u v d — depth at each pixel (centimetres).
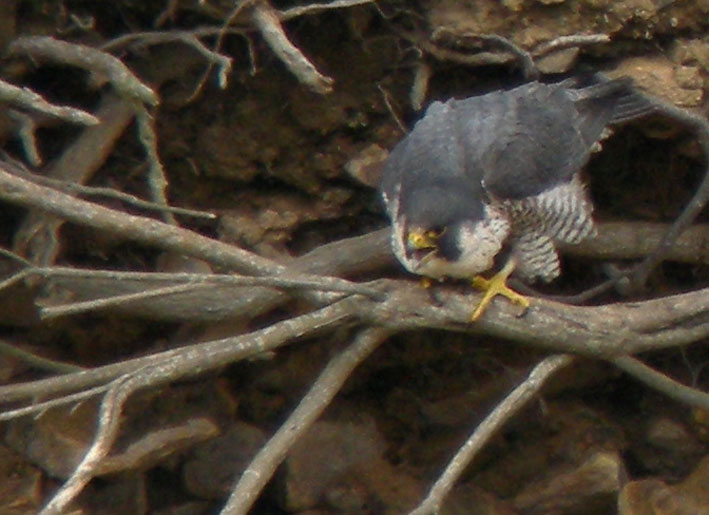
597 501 1289
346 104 1214
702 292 1054
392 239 1043
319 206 1248
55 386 981
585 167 1231
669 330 1045
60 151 1179
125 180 1209
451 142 1031
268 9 1091
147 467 1217
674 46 1177
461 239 989
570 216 1059
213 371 1233
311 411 966
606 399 1347
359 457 1284
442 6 1166
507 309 1001
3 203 1166
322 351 1257
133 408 1234
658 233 1236
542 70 1158
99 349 1220
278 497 1273
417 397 1310
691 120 1105
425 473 1306
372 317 983
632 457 1339
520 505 1302
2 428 1184
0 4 1123
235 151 1226
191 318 1134
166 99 1200
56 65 1155
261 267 977
